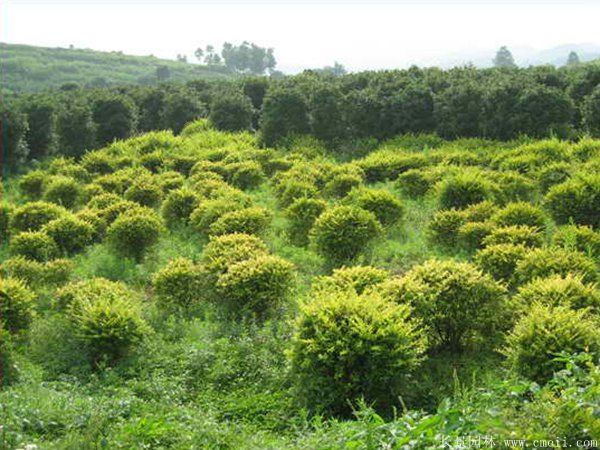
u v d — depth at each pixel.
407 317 7.27
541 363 6.04
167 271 9.59
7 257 12.56
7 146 22.81
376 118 24.31
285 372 7.14
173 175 17.91
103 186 17.25
